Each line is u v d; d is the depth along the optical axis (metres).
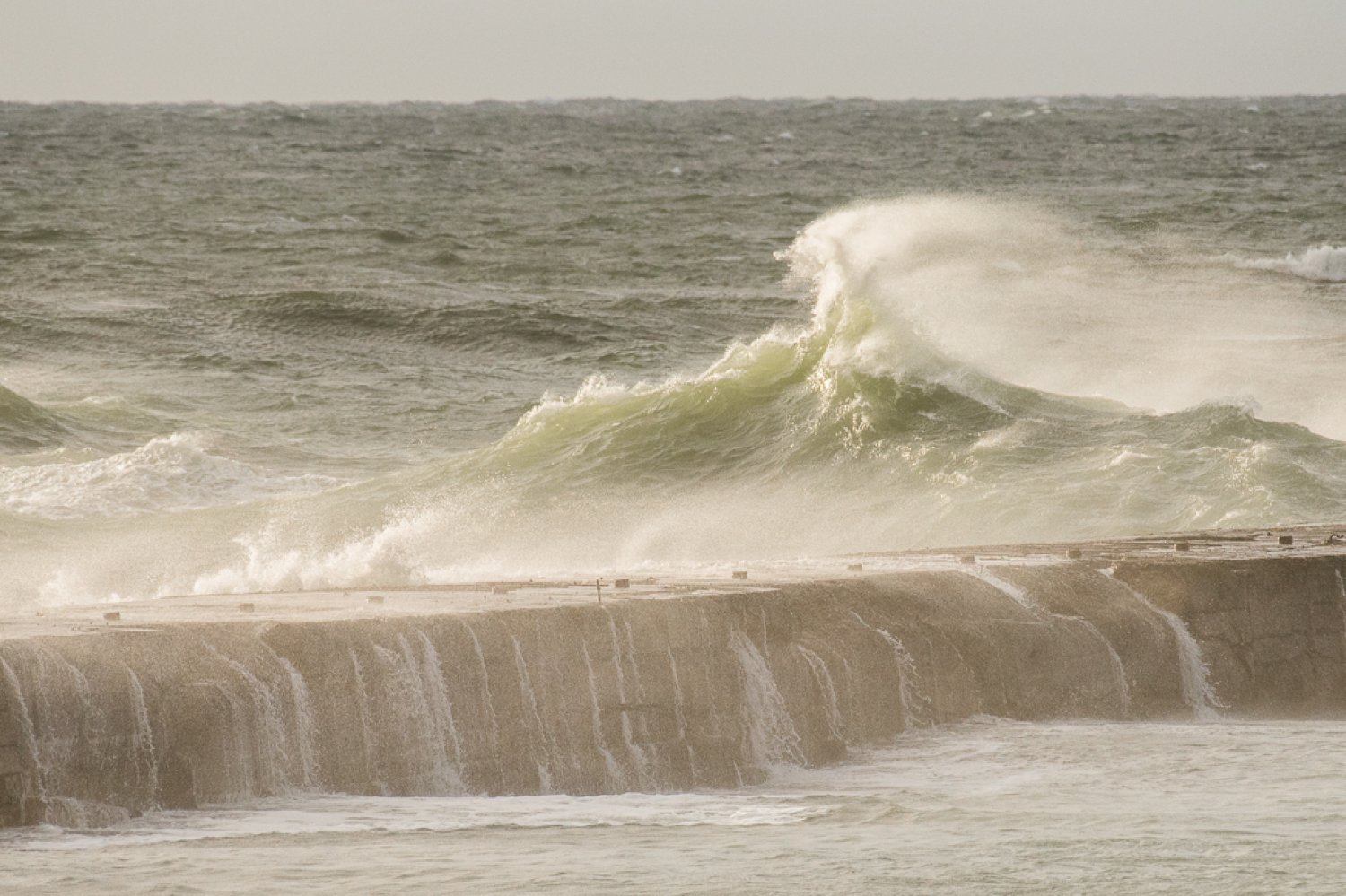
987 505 79.12
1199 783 40.09
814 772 42.25
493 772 38.84
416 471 91.06
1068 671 48.72
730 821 35.84
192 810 35.66
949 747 44.41
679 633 41.69
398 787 38.00
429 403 115.19
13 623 39.31
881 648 45.62
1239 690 50.53
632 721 40.66
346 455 101.00
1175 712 49.59
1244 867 31.56
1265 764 42.00
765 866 31.41
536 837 33.94
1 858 31.61
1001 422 89.25
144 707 35.44
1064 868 31.47
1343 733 46.06
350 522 82.81
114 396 114.69
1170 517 75.88
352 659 37.88
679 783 40.78
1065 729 46.38
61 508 85.19
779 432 90.56
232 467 94.56
